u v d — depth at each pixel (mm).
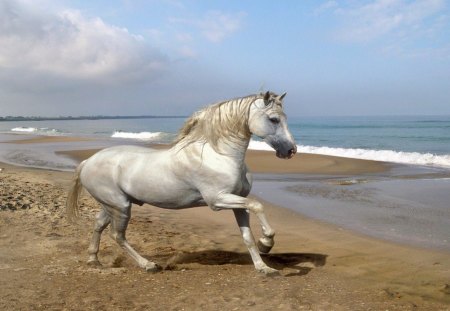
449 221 8156
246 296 4312
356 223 8125
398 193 11516
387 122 85000
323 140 40062
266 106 4730
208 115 4898
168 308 4039
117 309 4023
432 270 5281
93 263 5484
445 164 19297
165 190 4977
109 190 5219
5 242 6387
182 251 6445
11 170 16156
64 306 4086
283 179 15234
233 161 4809
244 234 4988
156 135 46188
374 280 4914
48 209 8711
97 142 36281
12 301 4172
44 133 61000
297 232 7547
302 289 4531
